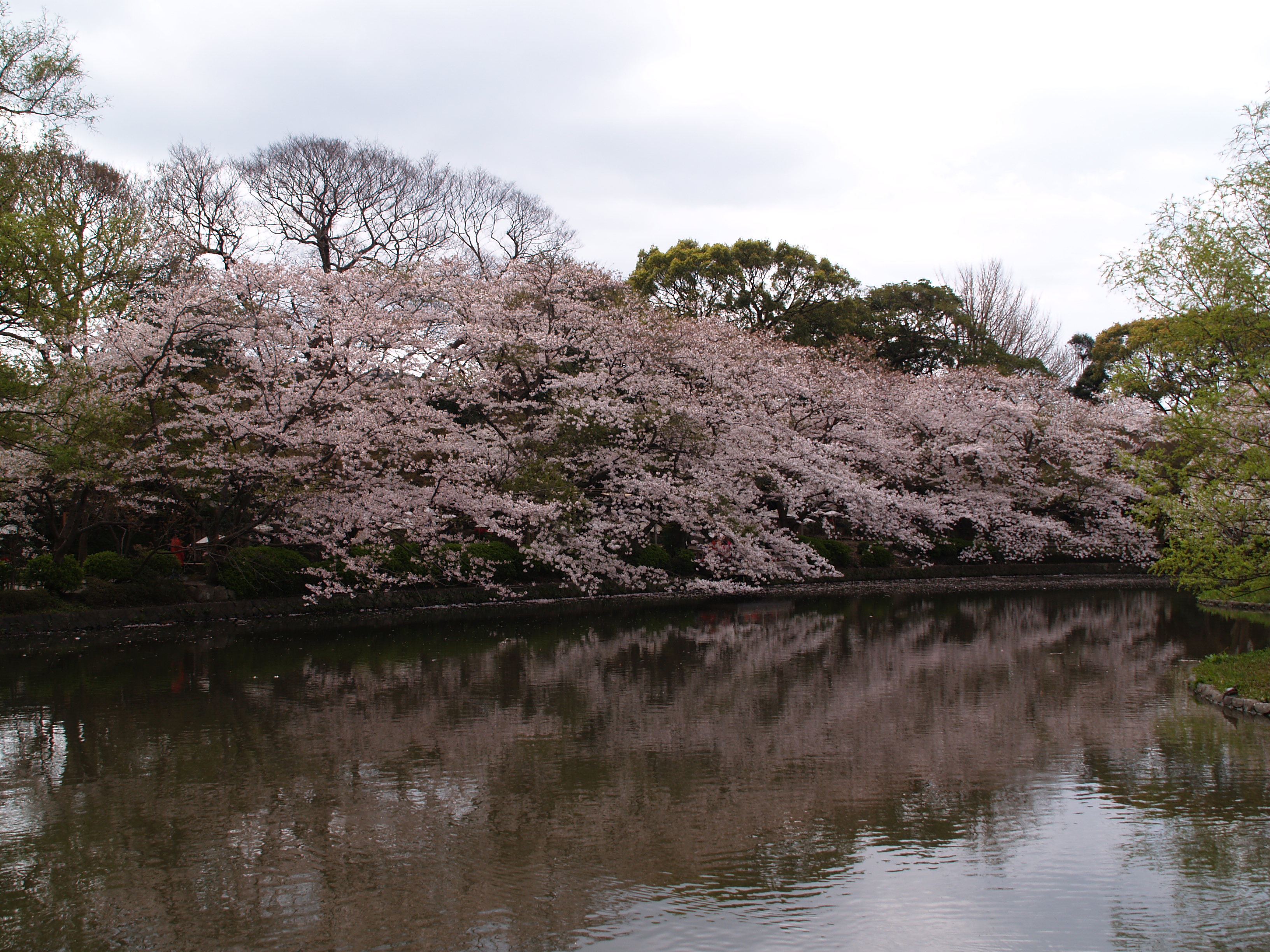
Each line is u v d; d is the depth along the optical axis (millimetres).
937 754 8992
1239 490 11852
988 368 36344
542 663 14000
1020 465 34031
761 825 6961
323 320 18516
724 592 25375
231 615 18484
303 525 19719
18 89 16656
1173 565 12617
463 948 5004
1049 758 8883
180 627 17391
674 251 41938
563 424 22203
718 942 5086
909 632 18344
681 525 25188
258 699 11219
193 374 19703
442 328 21266
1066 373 54500
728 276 40094
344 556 19141
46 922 5316
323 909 5477
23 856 6273
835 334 40594
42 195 17891
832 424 30094
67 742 9148
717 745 9258
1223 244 11664
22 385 14805
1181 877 6055
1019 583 30906
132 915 5398
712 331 26797
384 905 5523
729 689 12133
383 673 13086
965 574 32250
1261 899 5727
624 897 5668
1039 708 11078
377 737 9430
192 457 17719
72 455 14914
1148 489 12969
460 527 22438
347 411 18625
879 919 5387
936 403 33250
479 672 13188
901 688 12234
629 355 23688
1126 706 11234
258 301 17734
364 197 32531
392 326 18359
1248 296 11336
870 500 27094
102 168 25141
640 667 13727
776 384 27531
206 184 30047
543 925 5273
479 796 7551
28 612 16438
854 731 9898
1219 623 20125
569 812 7191
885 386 32594
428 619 19328
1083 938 5176
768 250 40500
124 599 17641
